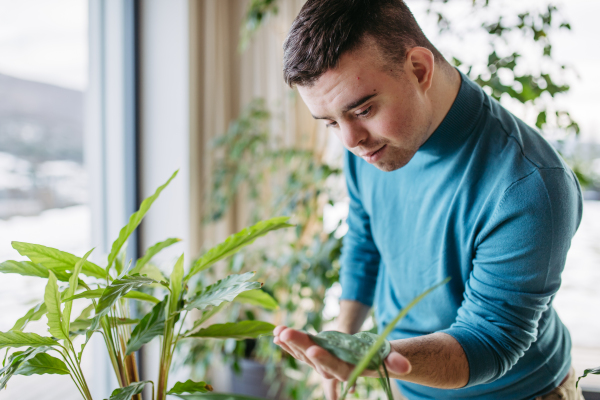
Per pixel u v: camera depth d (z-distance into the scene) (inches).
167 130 76.1
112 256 27.7
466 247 32.6
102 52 73.4
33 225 63.0
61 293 25.2
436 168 33.3
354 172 43.4
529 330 29.3
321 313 58.1
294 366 60.9
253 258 68.2
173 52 75.1
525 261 28.6
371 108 27.0
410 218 36.5
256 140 72.4
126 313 30.7
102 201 74.2
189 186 76.5
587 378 48.8
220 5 84.0
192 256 77.6
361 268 44.9
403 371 19.5
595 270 79.5
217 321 77.1
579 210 31.4
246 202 87.0
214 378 85.7
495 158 30.6
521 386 34.3
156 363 73.9
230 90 89.4
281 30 79.8
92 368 70.9
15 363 24.3
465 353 26.9
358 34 25.3
